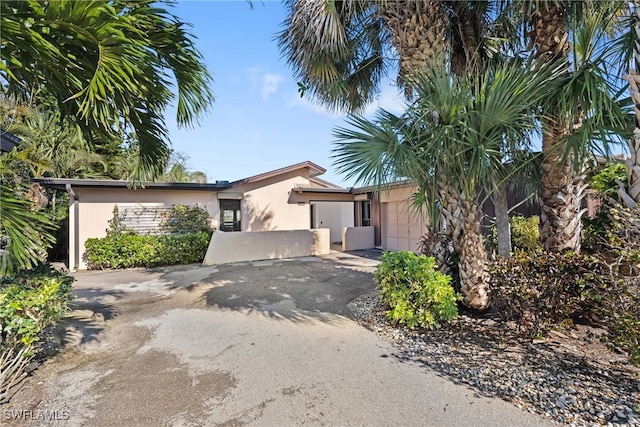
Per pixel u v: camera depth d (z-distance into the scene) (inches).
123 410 104.6
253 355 146.3
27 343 118.0
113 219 406.0
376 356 142.8
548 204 177.3
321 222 727.7
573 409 98.7
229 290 269.3
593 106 135.0
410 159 155.5
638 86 129.3
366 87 271.1
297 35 215.9
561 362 128.6
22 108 364.5
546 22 170.2
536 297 142.2
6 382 113.3
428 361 136.5
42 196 335.3
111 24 90.5
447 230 186.4
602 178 196.4
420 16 177.9
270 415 101.5
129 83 106.4
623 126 141.9
